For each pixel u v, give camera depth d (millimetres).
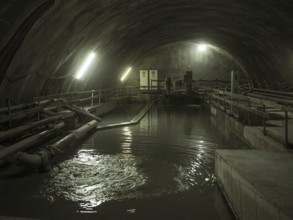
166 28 21781
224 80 33062
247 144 10219
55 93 13617
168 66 33906
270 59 19562
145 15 16109
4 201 5586
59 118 11031
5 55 8234
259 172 4777
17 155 6871
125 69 28531
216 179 6637
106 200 5645
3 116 8227
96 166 7848
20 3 7113
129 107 24703
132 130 13625
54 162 8195
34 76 10695
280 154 6008
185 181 6691
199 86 32750
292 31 13383
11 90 9469
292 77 17344
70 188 6258
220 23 19906
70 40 11586
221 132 12984
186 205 5426
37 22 8422
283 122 10500
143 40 22922
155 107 25312
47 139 10633
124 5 12594
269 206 3572
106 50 17734
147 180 6750
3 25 7254
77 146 10289
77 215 5016
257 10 14039
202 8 16953
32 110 9828
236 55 27188
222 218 4934
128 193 5988
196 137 11867
